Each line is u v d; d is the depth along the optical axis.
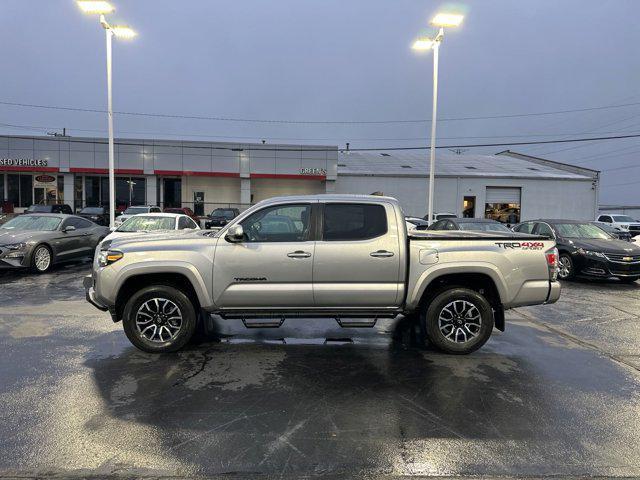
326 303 5.58
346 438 3.68
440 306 5.70
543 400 4.46
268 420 3.97
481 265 5.59
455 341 5.75
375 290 5.54
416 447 3.56
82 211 27.25
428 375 5.07
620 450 3.57
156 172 33.94
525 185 38.00
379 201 5.69
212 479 3.13
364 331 6.80
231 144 34.56
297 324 7.14
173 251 5.54
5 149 32.66
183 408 4.18
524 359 5.66
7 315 7.56
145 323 5.68
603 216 34.19
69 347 5.89
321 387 4.70
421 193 37.38
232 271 5.49
